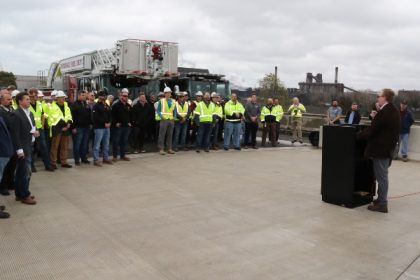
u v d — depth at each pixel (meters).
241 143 14.71
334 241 5.40
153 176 9.16
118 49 14.78
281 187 8.45
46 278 4.16
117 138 10.83
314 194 7.93
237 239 5.40
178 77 15.41
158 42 15.30
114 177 8.96
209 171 9.89
